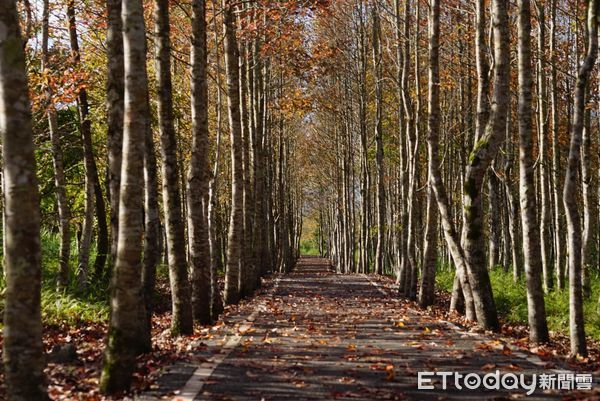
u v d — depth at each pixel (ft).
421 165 113.09
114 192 29.78
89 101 68.39
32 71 52.19
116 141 30.22
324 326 44.01
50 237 80.02
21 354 19.79
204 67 46.85
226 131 106.73
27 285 19.93
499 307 66.69
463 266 48.16
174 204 39.73
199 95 46.06
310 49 88.53
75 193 93.76
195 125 46.26
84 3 55.62
